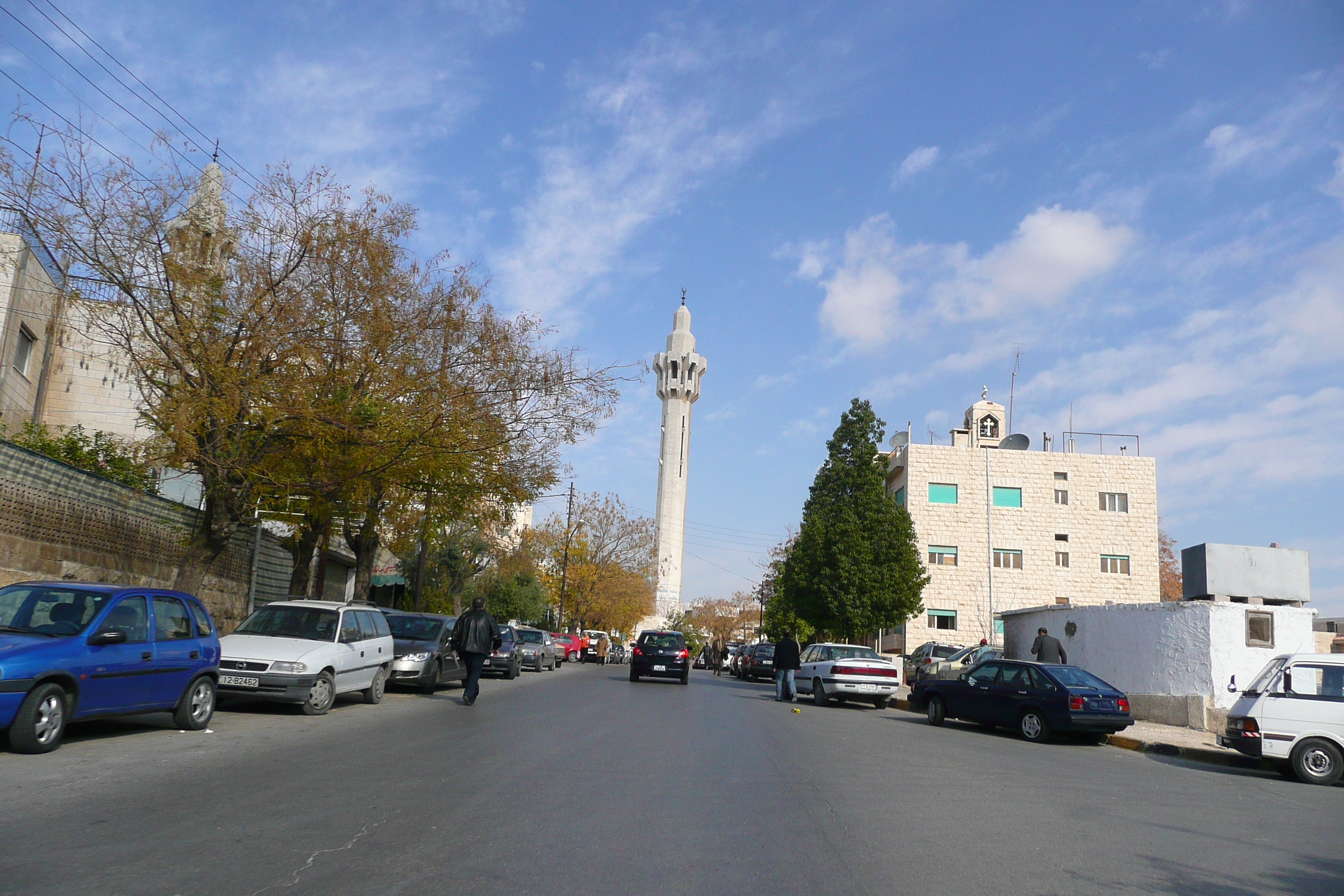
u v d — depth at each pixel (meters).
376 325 15.77
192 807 6.99
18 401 22.11
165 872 5.29
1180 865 6.51
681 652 29.12
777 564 59.94
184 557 16.59
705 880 5.57
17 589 10.06
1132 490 51.38
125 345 14.62
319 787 8.02
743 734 13.97
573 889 5.25
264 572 25.41
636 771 9.61
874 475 43.56
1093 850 6.83
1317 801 10.51
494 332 18.55
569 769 9.52
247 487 15.49
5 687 8.55
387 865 5.57
